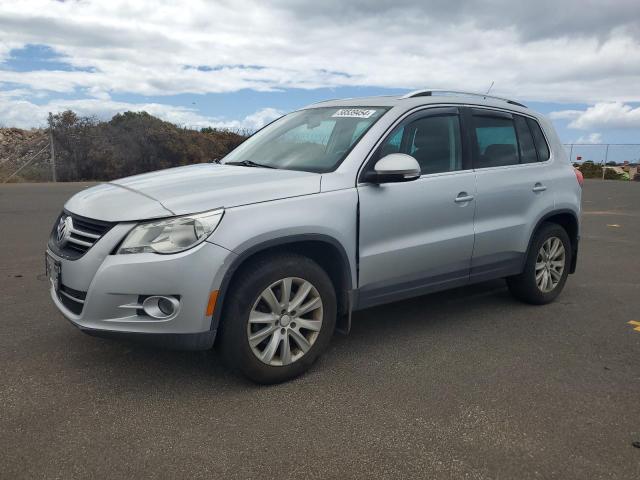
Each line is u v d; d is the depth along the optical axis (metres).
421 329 4.69
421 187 4.19
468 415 3.24
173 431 3.01
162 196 3.42
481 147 4.76
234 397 3.41
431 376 3.76
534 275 5.22
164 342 3.25
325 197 3.69
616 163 38.00
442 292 5.84
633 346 4.39
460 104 4.70
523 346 4.35
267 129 5.02
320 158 4.10
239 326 3.37
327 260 3.89
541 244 5.21
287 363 3.60
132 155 25.41
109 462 2.71
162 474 2.63
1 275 6.03
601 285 6.31
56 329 4.43
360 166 3.93
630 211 14.18
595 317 5.11
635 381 3.75
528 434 3.05
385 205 3.97
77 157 24.41
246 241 3.31
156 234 3.20
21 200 13.14
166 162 26.41
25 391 3.41
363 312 5.13
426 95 4.61
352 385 3.60
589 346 4.38
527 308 5.34
